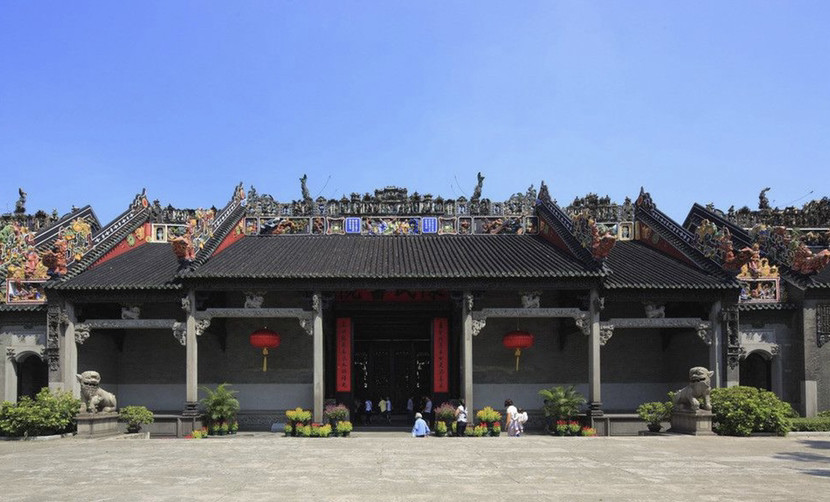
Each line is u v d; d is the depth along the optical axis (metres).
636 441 24.19
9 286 33.41
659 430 30.67
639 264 35.44
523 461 19.19
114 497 14.21
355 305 36.97
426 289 31.83
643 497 14.20
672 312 36.56
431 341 37.19
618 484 15.66
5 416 27.53
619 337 37.78
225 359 37.19
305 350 37.34
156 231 40.25
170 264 35.22
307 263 33.16
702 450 21.59
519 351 34.53
